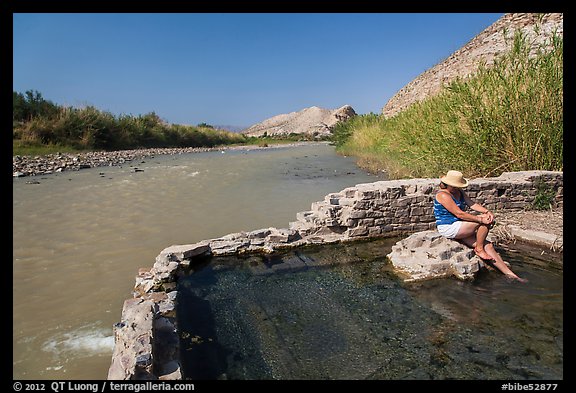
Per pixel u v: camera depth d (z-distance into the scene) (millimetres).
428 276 4434
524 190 6781
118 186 10812
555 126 7363
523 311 3613
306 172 13750
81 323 3416
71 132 21734
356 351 3049
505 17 16125
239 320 3551
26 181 11594
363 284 4324
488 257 4621
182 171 14406
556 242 5254
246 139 47125
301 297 4020
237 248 5305
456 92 8945
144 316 3082
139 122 28422
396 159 12797
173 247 5031
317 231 5930
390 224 6148
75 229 6402
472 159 8281
